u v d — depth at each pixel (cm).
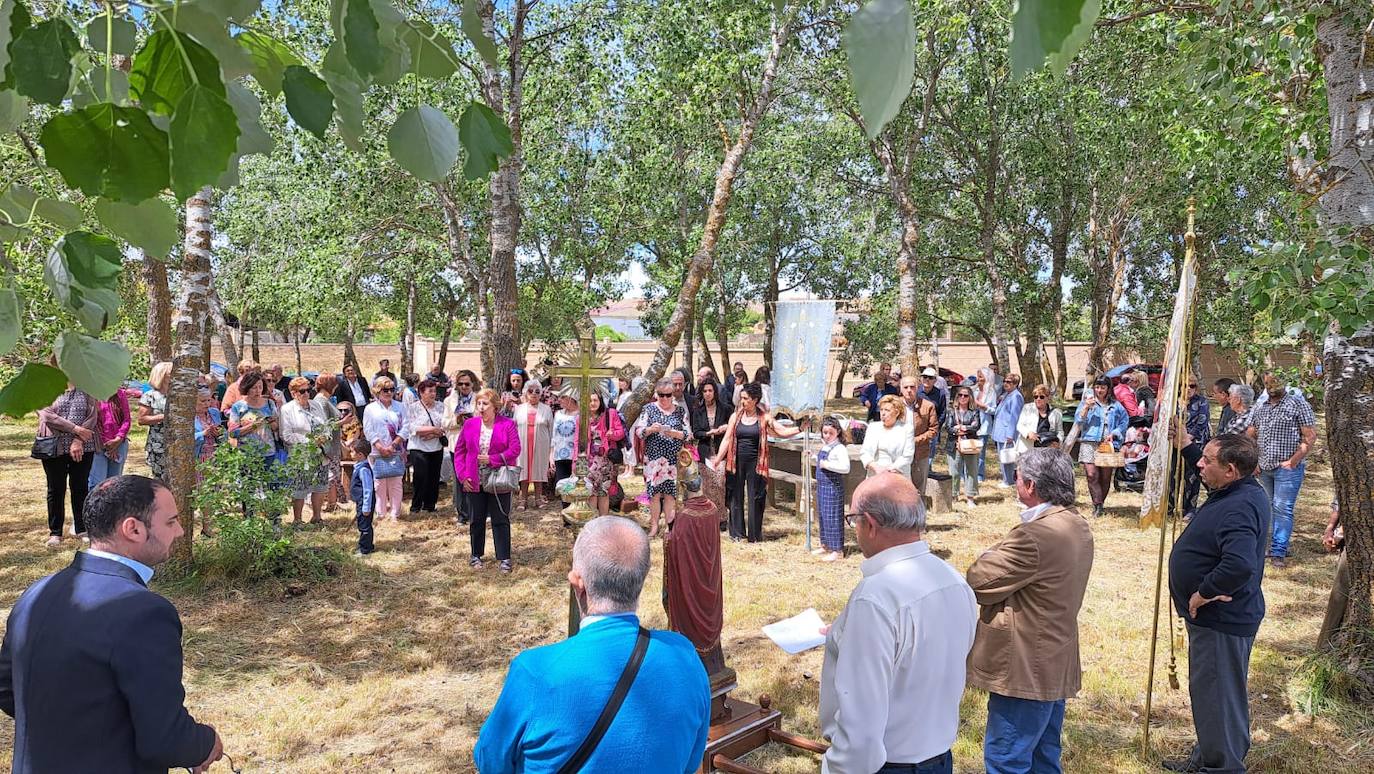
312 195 1809
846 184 2216
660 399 898
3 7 94
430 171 115
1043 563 351
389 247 2003
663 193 2142
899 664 277
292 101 102
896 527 286
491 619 725
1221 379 1055
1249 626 421
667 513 883
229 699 560
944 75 1970
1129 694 572
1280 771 471
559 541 978
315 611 732
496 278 1257
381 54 102
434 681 602
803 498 1144
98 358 123
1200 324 2227
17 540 911
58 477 880
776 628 398
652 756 214
